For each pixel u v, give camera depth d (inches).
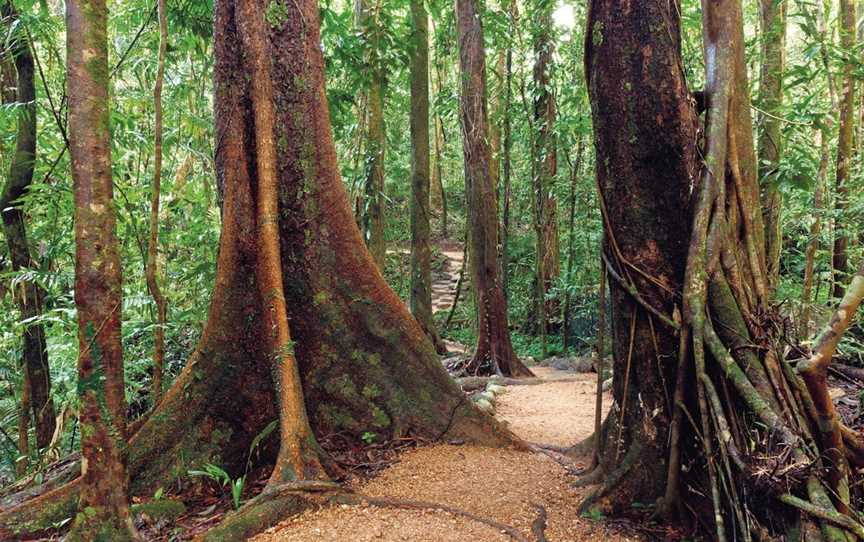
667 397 124.1
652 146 125.9
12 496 145.9
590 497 126.3
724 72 127.3
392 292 173.5
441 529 113.5
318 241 167.0
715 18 130.4
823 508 91.6
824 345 102.1
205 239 276.4
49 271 198.1
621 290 132.1
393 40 306.5
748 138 132.9
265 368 154.4
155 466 140.2
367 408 163.6
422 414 165.5
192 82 307.0
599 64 132.1
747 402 105.8
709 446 108.2
